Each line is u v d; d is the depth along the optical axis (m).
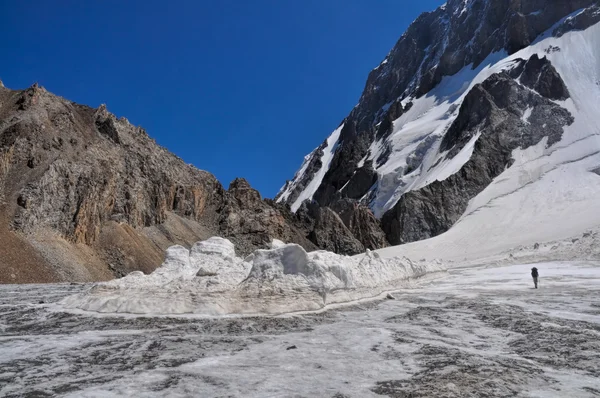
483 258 58.84
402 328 12.09
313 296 15.84
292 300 15.26
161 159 79.56
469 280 32.47
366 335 11.01
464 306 17.19
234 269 17.80
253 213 89.38
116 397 6.02
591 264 37.88
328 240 97.88
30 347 9.49
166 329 11.66
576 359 8.20
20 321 13.17
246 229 83.50
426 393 6.16
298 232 97.69
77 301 16.03
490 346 9.67
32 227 42.12
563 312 14.47
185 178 82.44
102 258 48.81
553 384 6.59
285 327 12.21
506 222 78.75
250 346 9.62
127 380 6.88
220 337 10.66
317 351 9.13
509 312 14.84
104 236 51.47
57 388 6.48
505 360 8.23
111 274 47.12
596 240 44.41
